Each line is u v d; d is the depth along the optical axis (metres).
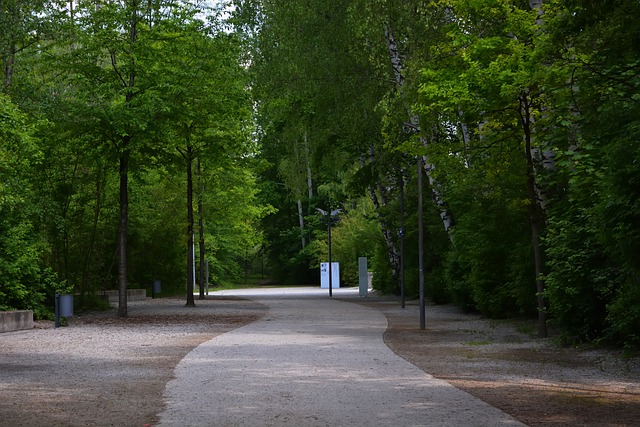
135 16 26.70
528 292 21.44
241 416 8.48
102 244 35.38
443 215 29.44
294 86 30.08
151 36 27.00
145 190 39.25
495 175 19.50
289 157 47.75
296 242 83.56
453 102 17.81
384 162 35.16
